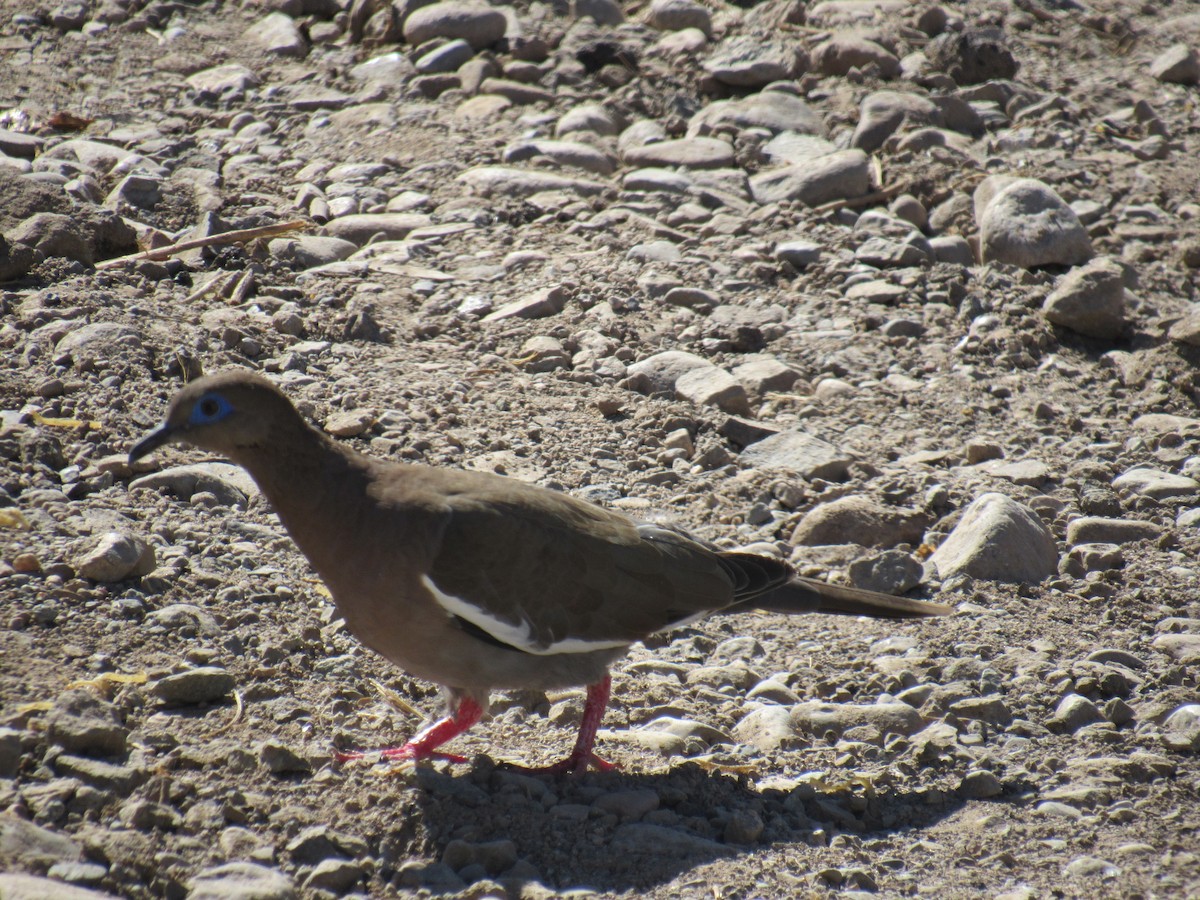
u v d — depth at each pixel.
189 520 10.29
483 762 7.93
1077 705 8.95
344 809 7.33
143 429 11.38
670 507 11.81
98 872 6.37
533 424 12.88
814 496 12.16
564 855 7.20
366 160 19.08
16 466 10.44
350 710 8.52
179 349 12.66
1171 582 11.02
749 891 6.92
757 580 8.54
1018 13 25.88
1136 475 12.71
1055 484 12.67
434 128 20.14
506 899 6.70
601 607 7.93
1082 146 20.69
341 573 7.66
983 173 19.16
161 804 7.04
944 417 13.94
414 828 7.27
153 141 18.94
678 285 16.08
